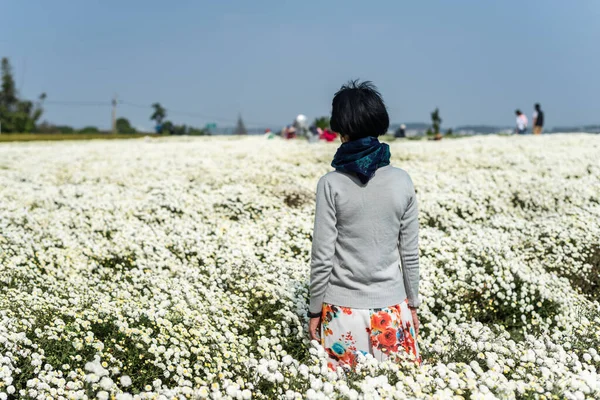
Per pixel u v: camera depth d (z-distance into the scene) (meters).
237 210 8.64
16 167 13.96
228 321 4.08
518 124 24.06
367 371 2.95
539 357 3.50
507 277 5.04
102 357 3.40
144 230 7.12
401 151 15.87
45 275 5.45
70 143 28.02
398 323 2.96
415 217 2.97
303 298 4.57
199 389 3.09
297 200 9.49
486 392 2.92
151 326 3.91
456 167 12.18
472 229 7.22
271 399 3.12
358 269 2.91
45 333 3.61
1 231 6.95
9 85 71.69
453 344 3.78
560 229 6.86
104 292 4.89
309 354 3.52
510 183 10.07
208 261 5.85
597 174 10.59
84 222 7.88
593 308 4.83
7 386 3.10
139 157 15.45
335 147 18.05
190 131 66.31
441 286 4.88
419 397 2.85
